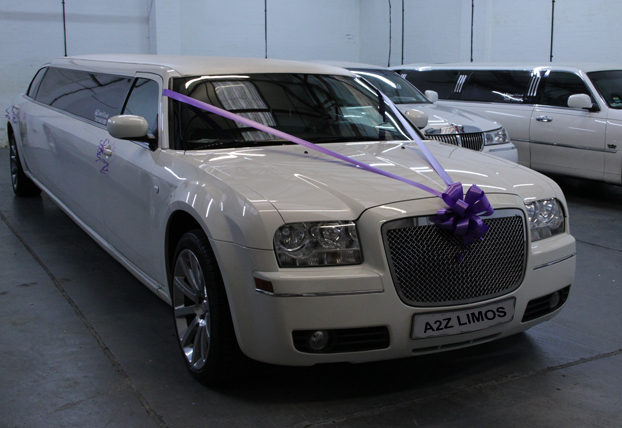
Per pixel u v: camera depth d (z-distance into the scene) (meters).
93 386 2.49
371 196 2.26
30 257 4.29
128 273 3.98
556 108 6.77
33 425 2.19
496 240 2.32
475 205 2.23
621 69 6.82
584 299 3.59
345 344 2.18
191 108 3.00
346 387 2.50
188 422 2.22
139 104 3.29
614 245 4.78
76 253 4.40
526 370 2.67
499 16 11.07
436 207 2.23
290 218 2.14
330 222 2.16
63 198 4.46
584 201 6.54
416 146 3.15
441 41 12.12
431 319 2.21
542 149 6.90
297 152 2.85
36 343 2.90
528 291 2.44
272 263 2.12
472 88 7.70
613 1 9.09
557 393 2.46
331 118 3.22
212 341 2.35
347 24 14.17
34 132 5.00
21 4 10.51
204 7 12.39
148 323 3.17
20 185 6.08
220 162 2.63
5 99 10.57
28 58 10.70
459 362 2.75
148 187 2.87
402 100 6.68
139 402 2.36
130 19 11.55
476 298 2.29
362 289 2.12
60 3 10.84
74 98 4.34
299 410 2.31
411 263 2.18
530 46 10.55
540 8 10.27
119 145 3.28
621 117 6.18
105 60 4.26
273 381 2.55
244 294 2.18
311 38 13.73
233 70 3.29
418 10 12.59
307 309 2.10
